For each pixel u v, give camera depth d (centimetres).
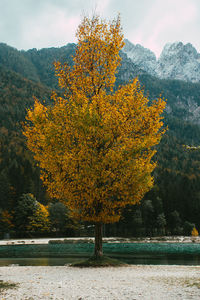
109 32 1712
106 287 1010
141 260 2739
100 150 1553
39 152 1579
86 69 1725
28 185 8775
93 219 1596
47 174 1566
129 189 1542
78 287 1018
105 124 1534
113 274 1344
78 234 8144
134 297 845
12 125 19250
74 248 4547
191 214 9475
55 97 1681
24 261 2602
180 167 18375
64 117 1563
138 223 8338
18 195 8119
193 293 888
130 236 8156
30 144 1578
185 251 3925
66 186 1524
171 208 9619
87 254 3444
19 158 12594
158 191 10062
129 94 1614
